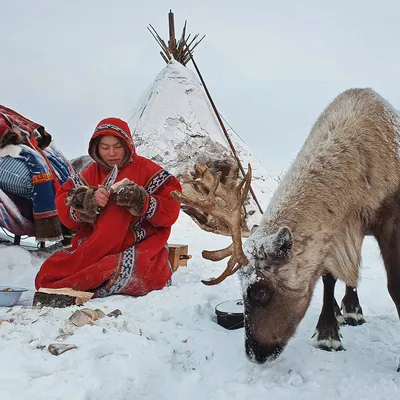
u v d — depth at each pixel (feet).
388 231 11.37
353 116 12.12
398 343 12.76
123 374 9.54
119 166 16.46
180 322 13.26
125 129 16.33
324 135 12.15
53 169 22.61
